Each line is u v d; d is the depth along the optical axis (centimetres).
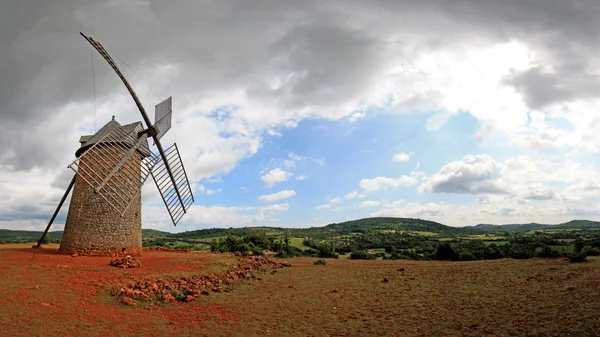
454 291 1966
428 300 1817
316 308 1753
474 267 2750
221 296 1916
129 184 2853
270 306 1783
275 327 1474
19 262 2188
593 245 3881
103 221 2712
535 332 1241
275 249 5250
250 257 3344
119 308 1571
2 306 1446
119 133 2880
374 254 6119
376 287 2197
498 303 1650
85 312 1487
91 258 2498
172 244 8281
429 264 3288
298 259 4016
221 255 3322
